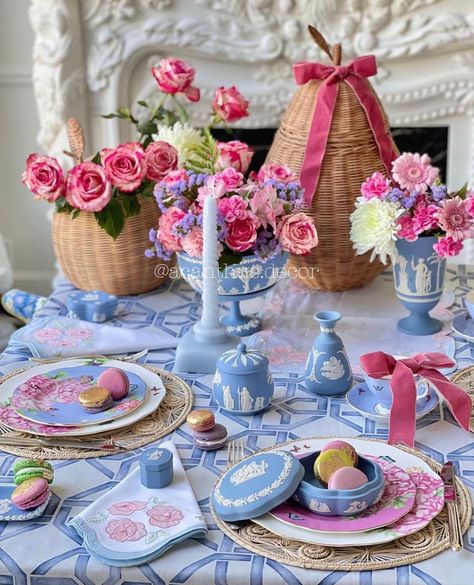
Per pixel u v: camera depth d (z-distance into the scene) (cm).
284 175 151
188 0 263
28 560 99
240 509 102
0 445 123
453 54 262
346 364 136
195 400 136
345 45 260
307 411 132
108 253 173
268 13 261
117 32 268
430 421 128
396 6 254
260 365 130
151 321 167
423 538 101
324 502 101
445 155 279
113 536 101
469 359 147
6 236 316
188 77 179
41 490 108
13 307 193
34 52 271
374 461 112
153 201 173
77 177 164
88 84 275
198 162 157
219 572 97
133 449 122
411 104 268
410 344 154
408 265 153
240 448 121
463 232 145
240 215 139
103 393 130
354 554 98
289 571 96
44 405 132
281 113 274
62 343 154
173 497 109
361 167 164
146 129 184
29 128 301
